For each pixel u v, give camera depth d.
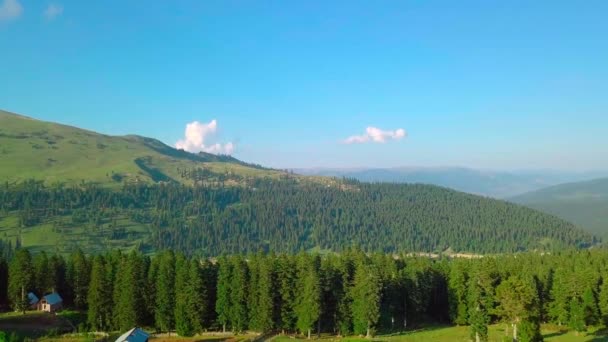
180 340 88.75
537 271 115.31
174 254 110.38
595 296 103.06
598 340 88.88
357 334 95.31
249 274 96.06
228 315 94.50
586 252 142.38
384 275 103.88
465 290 105.00
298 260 102.12
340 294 96.12
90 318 94.38
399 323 106.50
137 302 92.81
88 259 117.19
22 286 105.00
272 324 93.06
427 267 113.19
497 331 96.50
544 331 99.50
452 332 97.25
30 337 86.25
